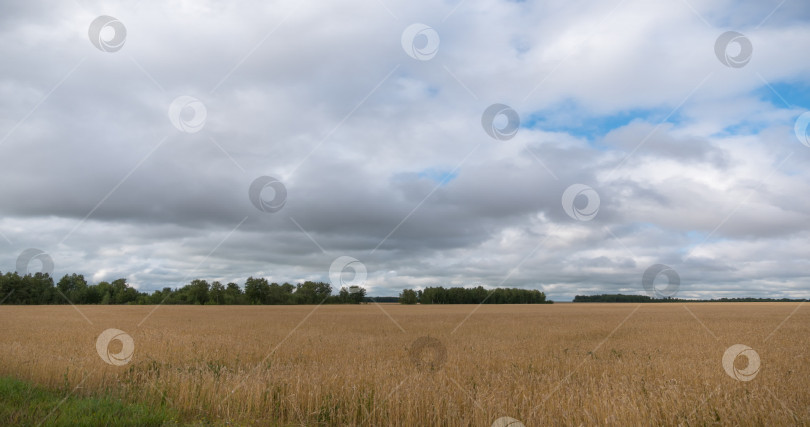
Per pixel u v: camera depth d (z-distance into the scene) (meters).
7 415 7.02
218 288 106.19
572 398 7.86
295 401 8.16
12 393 8.34
